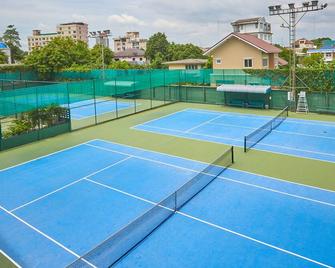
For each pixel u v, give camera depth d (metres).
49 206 13.94
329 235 11.41
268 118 29.12
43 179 16.73
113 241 10.27
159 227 12.08
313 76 32.44
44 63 53.06
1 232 12.08
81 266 9.29
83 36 191.75
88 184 16.00
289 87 32.84
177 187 15.48
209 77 41.78
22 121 23.56
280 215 12.78
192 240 11.27
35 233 11.98
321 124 26.73
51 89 24.75
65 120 25.55
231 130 25.34
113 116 30.89
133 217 12.91
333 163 18.17
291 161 18.58
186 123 27.83
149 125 27.39
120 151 20.86
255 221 12.39
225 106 34.84
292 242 11.06
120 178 16.66
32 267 10.16
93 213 13.27
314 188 15.08
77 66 56.16
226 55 46.34
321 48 112.06
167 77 36.00
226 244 11.02
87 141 23.20
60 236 11.77
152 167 18.05
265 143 21.95
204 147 21.38
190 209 13.35
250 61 44.75
